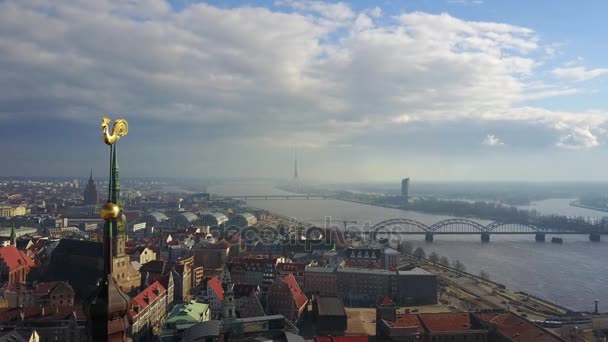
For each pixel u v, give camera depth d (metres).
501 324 186.75
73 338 180.75
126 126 28.72
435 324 193.88
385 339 193.88
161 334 186.88
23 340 161.75
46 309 190.00
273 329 187.12
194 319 198.62
